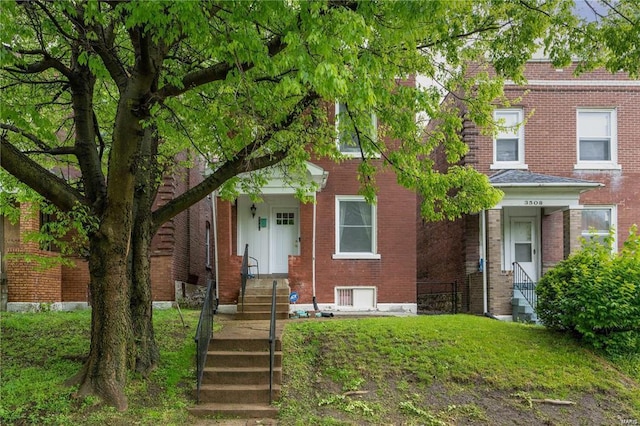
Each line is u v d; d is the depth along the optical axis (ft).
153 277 49.34
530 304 45.62
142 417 23.06
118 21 23.76
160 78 26.63
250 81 23.99
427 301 64.39
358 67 18.80
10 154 22.24
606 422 25.36
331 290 48.29
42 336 32.73
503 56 29.91
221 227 47.16
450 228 57.41
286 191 46.52
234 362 28.71
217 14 20.34
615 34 27.09
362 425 24.22
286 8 18.85
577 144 51.90
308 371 29.32
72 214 23.12
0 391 23.61
